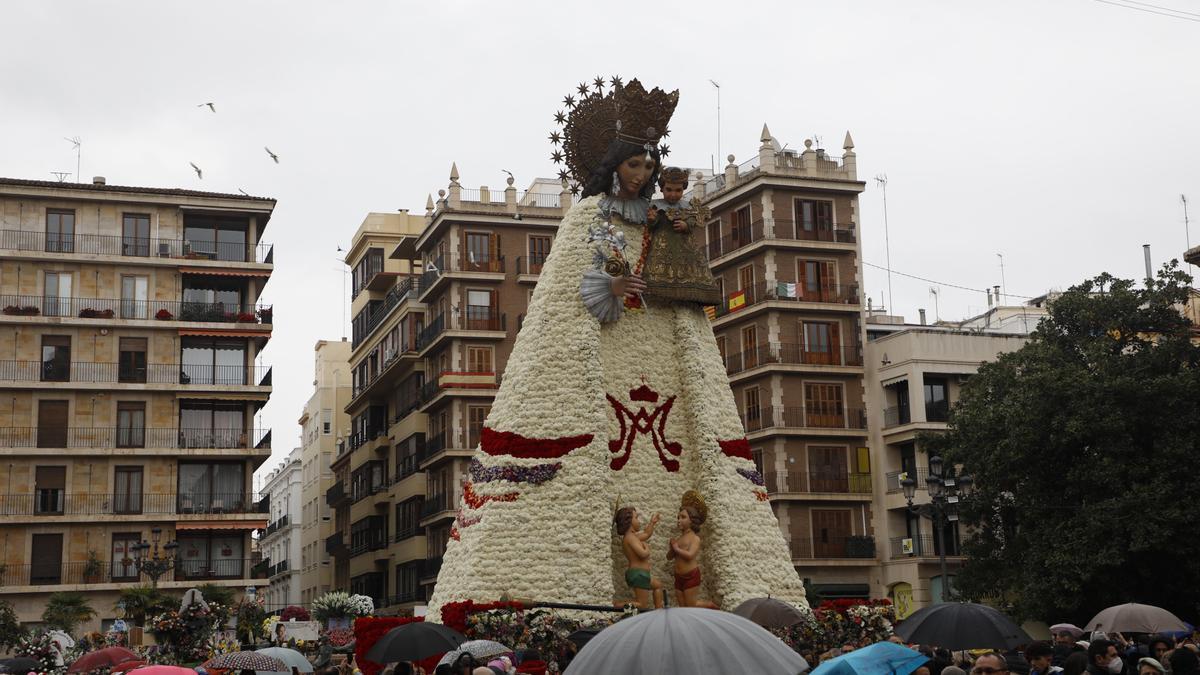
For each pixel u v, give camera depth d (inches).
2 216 2883.9
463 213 3189.0
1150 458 2181.3
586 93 1521.9
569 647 1165.1
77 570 2778.1
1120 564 2114.9
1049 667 771.4
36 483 2800.2
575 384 1402.6
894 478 3056.1
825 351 3157.0
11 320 2829.7
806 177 3193.9
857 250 3221.0
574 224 1476.4
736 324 3233.3
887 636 1332.4
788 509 3021.7
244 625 2258.9
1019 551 2386.8
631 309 1471.5
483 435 1446.9
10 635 2426.2
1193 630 1223.5
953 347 3075.8
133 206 2974.9
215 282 3051.2
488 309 3174.2
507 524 1359.5
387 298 3681.1
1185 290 2351.1
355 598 2341.3
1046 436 2246.6
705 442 1433.3
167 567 2529.5
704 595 1414.9
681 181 1501.0
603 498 1373.0
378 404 3725.4
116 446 2861.7
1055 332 2418.8
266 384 3019.2
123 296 2940.5
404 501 3358.8
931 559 2947.8
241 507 2930.6
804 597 1455.5
